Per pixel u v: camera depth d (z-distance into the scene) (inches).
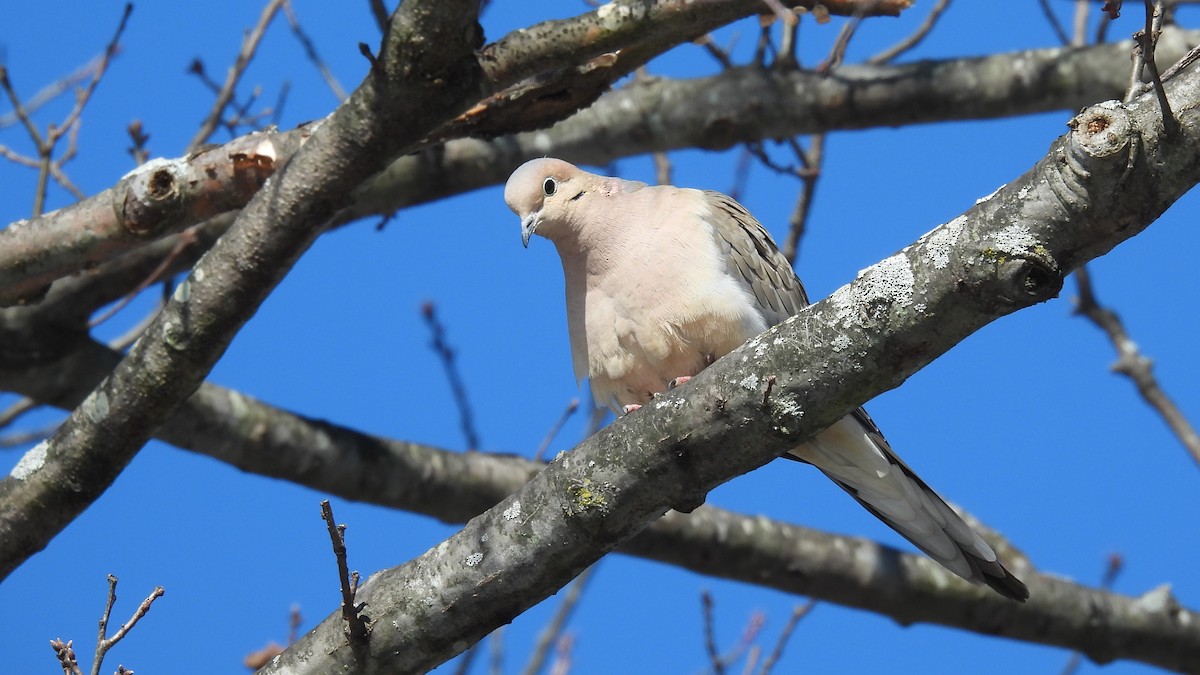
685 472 279.7
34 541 367.2
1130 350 512.7
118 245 388.5
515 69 330.0
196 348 349.1
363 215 532.4
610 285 392.8
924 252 253.0
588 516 286.8
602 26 334.3
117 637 275.7
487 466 510.9
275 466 487.8
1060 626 505.0
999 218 245.8
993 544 516.7
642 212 398.0
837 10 362.0
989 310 248.8
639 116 537.3
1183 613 515.5
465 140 529.3
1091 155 233.1
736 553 496.7
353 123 331.0
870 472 387.9
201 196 385.1
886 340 257.4
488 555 296.2
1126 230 238.5
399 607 300.8
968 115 537.6
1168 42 510.9
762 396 268.4
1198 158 230.1
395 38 317.1
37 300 401.7
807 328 264.5
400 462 498.9
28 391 510.0
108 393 355.9
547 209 406.6
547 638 481.1
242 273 343.0
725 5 337.4
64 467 360.5
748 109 533.6
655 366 394.6
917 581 501.4
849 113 534.6
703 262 385.7
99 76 466.0
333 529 287.9
